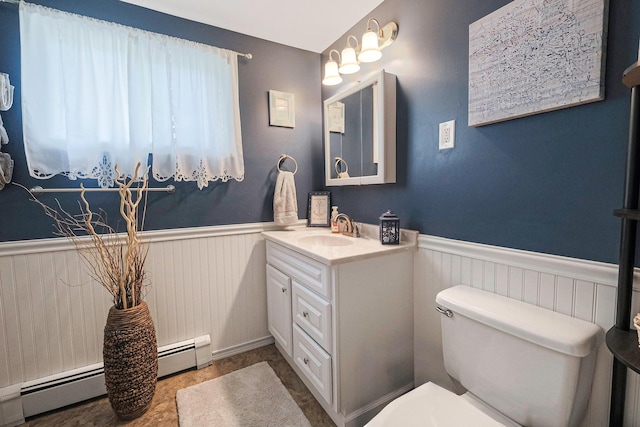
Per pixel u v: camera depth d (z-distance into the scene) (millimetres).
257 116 1967
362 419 1366
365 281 1331
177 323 1792
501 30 1063
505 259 1117
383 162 1544
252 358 1923
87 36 1418
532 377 891
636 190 774
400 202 1573
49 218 1467
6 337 1405
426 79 1395
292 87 2080
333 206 2045
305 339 1494
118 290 1424
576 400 842
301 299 1523
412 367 1530
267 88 1992
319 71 2186
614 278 863
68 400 1487
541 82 966
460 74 1242
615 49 831
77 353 1548
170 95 1610
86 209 1535
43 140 1360
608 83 847
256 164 1979
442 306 1140
